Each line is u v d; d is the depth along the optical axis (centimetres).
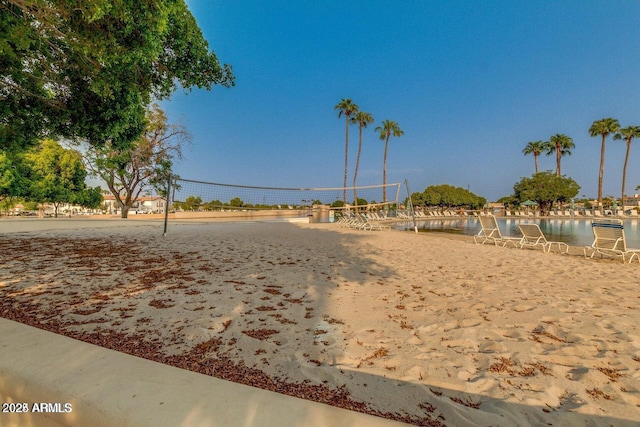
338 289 358
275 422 112
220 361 185
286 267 475
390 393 156
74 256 520
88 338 211
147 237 841
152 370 150
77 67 512
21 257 503
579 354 206
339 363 188
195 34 573
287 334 229
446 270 481
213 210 2225
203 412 117
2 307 270
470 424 135
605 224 648
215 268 453
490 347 216
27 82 566
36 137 666
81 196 2834
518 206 4706
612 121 3566
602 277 441
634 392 164
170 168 1902
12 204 3194
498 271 476
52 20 365
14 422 135
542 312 288
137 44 382
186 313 265
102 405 119
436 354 202
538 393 161
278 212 2266
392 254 641
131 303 288
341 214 2183
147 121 721
